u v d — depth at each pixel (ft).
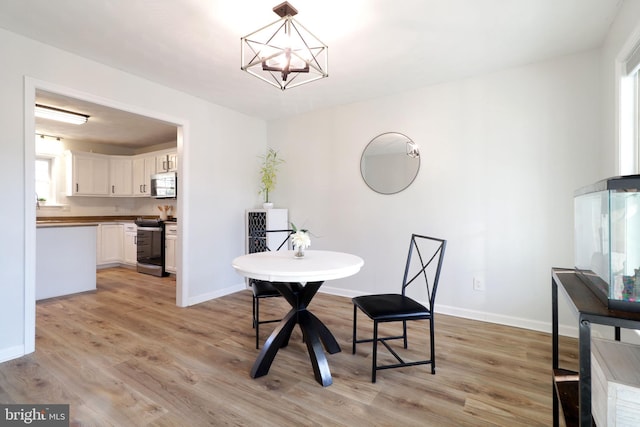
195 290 11.41
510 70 8.99
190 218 11.23
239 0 6.04
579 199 4.78
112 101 8.95
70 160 17.42
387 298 6.98
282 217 13.28
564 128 8.34
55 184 17.48
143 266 16.71
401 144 10.84
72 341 8.00
